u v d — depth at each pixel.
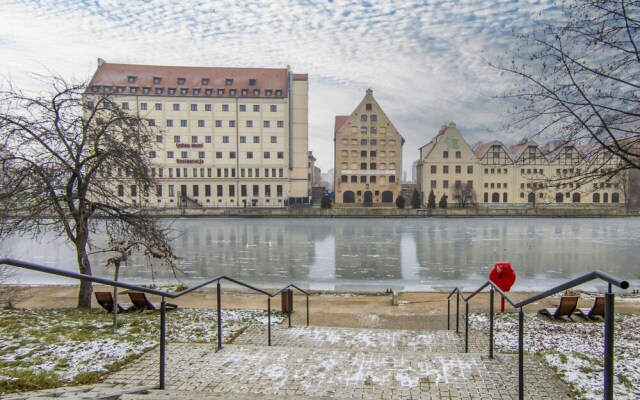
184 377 4.84
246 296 16.38
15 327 8.35
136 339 6.90
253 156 81.44
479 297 16.11
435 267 26.25
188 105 80.19
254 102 81.12
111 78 79.25
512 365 5.32
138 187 13.96
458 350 7.65
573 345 7.17
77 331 8.02
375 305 14.62
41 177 11.49
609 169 7.21
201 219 70.06
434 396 4.36
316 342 8.39
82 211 12.29
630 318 10.67
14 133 11.41
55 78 12.33
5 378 4.59
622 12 6.27
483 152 86.81
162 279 22.39
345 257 30.38
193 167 80.56
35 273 24.56
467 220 68.38
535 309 13.30
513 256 30.58
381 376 4.90
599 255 30.88
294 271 24.92
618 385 4.66
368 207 81.81
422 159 94.75
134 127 13.55
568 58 6.71
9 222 11.36
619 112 6.70
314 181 129.38
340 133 85.69
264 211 72.62
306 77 83.81
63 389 4.26
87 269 12.90
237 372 5.02
